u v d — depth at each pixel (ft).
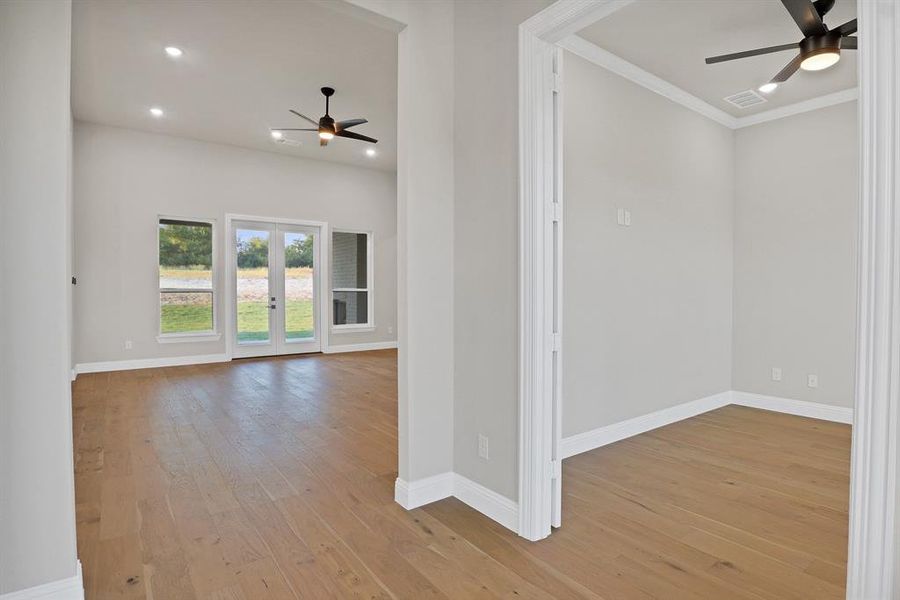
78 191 19.76
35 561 5.18
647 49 11.19
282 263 25.29
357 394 16.44
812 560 6.57
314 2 7.28
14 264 5.10
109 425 12.68
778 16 9.84
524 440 7.09
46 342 5.24
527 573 6.22
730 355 15.69
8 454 5.07
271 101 17.58
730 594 5.82
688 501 8.45
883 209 3.62
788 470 9.91
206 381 18.60
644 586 5.96
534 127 6.97
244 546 6.81
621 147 11.88
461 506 8.16
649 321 12.72
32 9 5.20
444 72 8.42
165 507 7.98
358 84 16.11
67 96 5.38
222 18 12.03
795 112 14.35
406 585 5.95
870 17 3.66
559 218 7.32
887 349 3.63
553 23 6.66
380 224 28.40
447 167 8.46
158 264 21.63
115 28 12.48
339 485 8.95
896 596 3.64
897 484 3.62
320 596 5.73
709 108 14.40
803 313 14.29
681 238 13.64
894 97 3.56
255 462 10.07
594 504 8.31
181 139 22.03
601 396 11.53
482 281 7.93
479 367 8.00
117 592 5.75
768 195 14.96
